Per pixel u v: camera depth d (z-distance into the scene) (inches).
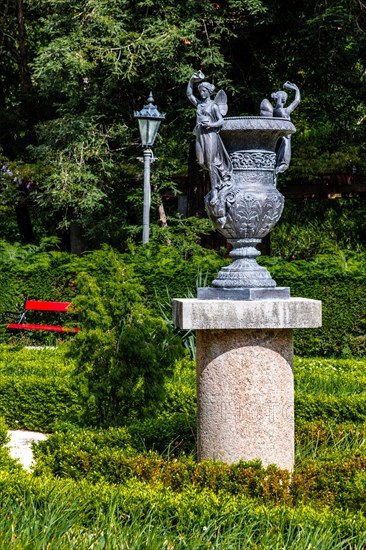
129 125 810.8
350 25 754.8
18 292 658.2
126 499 219.5
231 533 203.5
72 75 745.0
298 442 286.5
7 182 825.5
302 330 582.9
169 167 809.5
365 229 941.2
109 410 326.6
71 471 256.5
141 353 318.3
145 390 321.7
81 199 764.0
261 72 828.6
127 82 779.4
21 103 960.3
